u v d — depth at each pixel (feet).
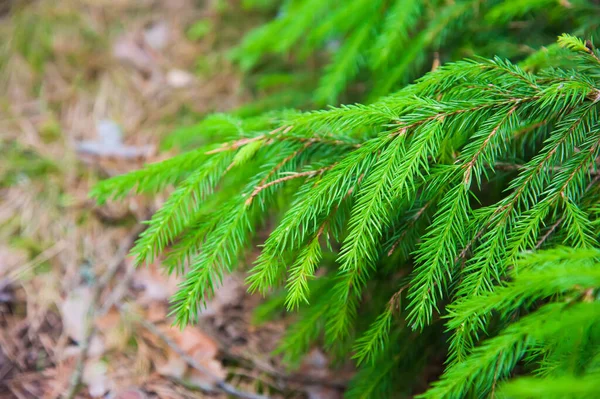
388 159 2.30
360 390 2.69
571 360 2.11
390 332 2.68
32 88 3.95
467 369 2.10
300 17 3.21
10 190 3.44
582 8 2.71
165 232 2.43
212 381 3.01
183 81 4.25
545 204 2.26
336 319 2.50
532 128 2.44
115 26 4.42
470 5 2.90
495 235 2.27
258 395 2.98
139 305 3.19
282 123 2.46
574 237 2.25
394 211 2.40
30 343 3.03
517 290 2.08
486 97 2.31
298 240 2.38
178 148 3.74
